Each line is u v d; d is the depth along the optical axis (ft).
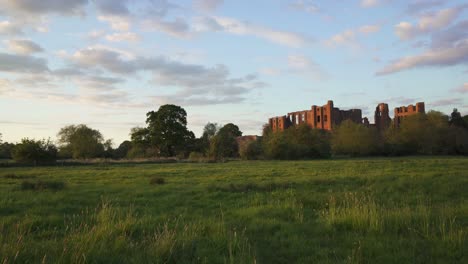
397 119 441.27
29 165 162.40
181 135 299.99
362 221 28.66
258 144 241.55
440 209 34.53
